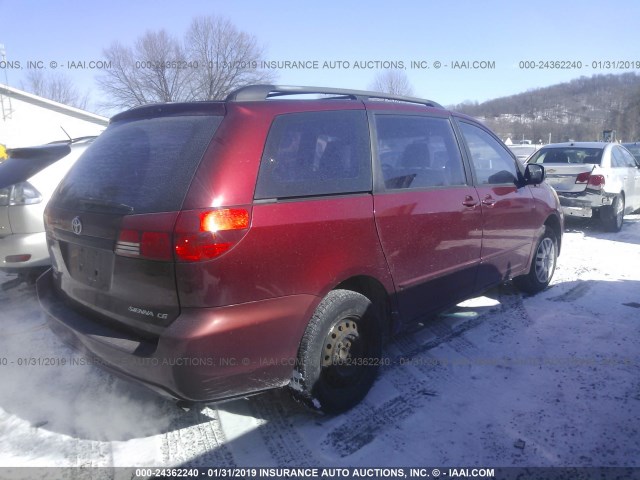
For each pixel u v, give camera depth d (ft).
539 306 16.05
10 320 15.62
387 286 10.67
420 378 11.57
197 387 7.95
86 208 9.39
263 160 8.73
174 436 9.60
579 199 27.61
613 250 24.06
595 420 9.89
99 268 9.11
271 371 8.76
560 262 21.63
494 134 15.15
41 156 16.24
